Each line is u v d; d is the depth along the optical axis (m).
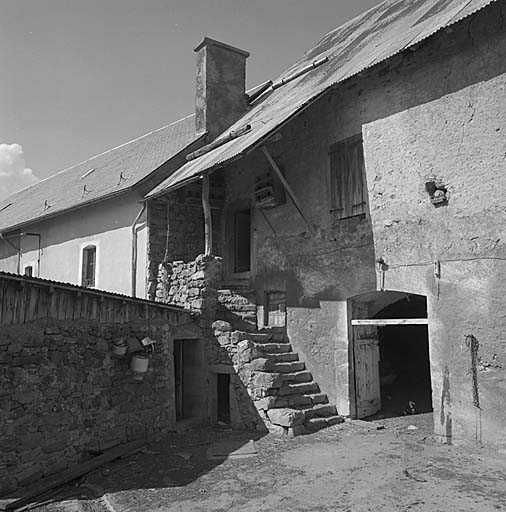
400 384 11.28
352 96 9.23
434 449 7.04
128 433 8.03
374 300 9.38
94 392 7.50
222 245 12.74
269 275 10.91
